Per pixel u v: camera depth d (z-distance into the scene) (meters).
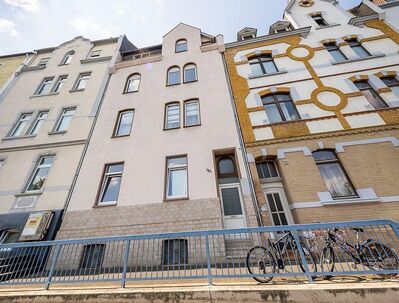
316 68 9.93
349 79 9.20
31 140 10.96
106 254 7.05
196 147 8.85
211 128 9.23
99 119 10.86
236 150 8.38
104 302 4.07
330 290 3.66
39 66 14.80
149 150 9.18
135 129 10.01
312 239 5.35
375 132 7.60
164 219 7.41
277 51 11.09
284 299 3.68
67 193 8.79
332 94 8.90
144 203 7.86
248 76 10.45
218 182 8.26
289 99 9.39
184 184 8.31
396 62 9.26
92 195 8.41
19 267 5.87
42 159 10.39
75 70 14.09
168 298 3.95
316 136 7.94
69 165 9.66
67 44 16.12
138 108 10.85
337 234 5.22
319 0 13.32
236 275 4.12
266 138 8.37
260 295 3.76
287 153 7.86
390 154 7.08
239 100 9.70
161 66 12.58
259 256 4.80
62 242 5.05
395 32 10.38
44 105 12.45
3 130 11.69
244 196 7.39
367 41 10.46
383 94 8.49
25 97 13.12
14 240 7.95
